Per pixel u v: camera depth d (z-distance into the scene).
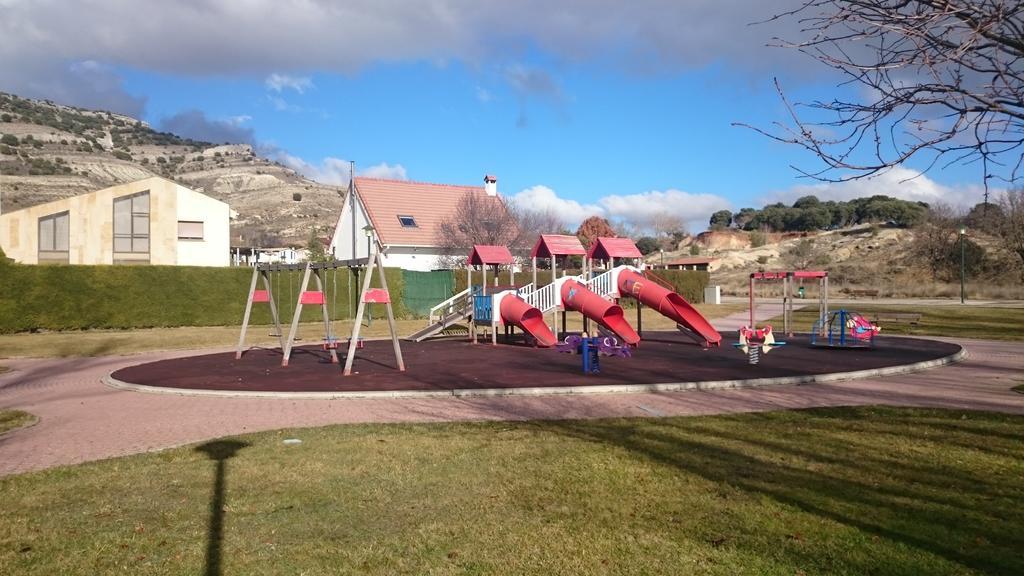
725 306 46.78
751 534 5.19
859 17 3.51
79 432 9.65
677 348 20.89
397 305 36.53
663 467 7.04
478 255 24.28
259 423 10.14
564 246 23.77
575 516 5.65
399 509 5.90
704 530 5.28
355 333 15.41
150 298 30.38
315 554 4.95
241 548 5.08
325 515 5.78
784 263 79.06
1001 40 3.30
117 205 38.53
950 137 3.57
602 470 6.96
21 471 7.52
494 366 16.61
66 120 185.12
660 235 106.31
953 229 61.75
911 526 5.30
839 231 89.50
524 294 24.88
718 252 92.38
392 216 43.69
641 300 23.17
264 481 6.80
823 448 7.80
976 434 8.48
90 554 5.01
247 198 149.62
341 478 6.84
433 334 26.25
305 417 10.56
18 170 116.25
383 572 4.65
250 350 21.95
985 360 17.52
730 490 6.25
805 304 48.47
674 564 4.68
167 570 4.71
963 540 5.01
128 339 25.20
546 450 7.82
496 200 46.41
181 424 10.16
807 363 16.44
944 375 14.66
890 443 8.02
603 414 10.32
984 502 5.87
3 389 14.27
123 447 8.67
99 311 29.19
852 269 69.62
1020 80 3.36
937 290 56.09
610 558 4.80
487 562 4.78
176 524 5.62
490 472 6.96
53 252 37.84
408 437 8.62
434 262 43.84
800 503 5.87
